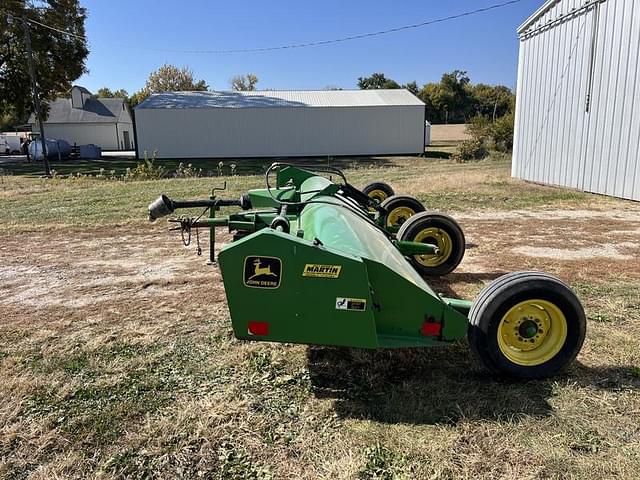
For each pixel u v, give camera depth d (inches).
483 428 110.5
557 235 302.8
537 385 127.2
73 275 232.1
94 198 478.9
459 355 145.8
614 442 105.5
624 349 147.2
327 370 138.4
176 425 113.7
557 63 504.4
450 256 221.9
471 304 132.6
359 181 597.9
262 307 117.2
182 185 587.8
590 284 209.5
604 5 436.1
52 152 1309.1
